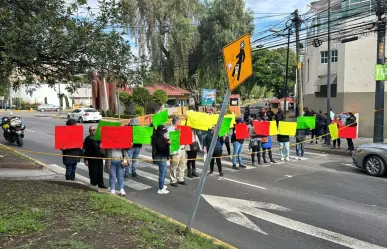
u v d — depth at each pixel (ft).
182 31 114.62
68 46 18.99
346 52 69.67
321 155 49.44
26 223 15.01
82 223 15.75
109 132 25.44
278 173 35.58
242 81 14.28
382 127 48.70
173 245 14.28
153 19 114.11
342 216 22.18
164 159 26.99
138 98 113.80
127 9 21.06
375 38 66.18
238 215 22.20
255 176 34.01
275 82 189.78
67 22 19.39
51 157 43.68
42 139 61.87
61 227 15.16
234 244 17.63
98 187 27.71
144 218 17.51
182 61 118.11
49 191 21.66
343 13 71.51
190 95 129.59
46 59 19.83
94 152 27.14
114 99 137.69
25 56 18.10
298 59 65.16
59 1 19.31
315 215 22.34
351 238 18.56
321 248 17.26
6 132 53.47
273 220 21.31
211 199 25.79
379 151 34.12
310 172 36.29
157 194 27.20
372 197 26.76
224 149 51.98
